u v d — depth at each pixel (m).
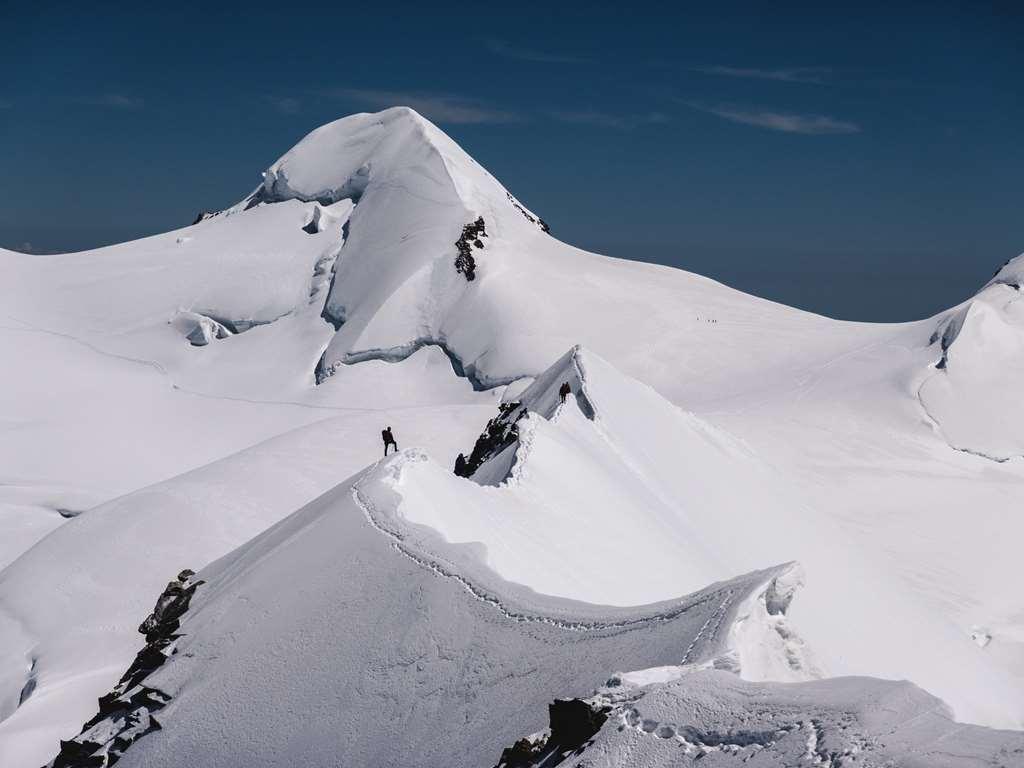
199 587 34.34
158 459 102.94
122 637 45.56
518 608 21.83
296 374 129.38
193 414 118.25
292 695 23.64
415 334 130.12
